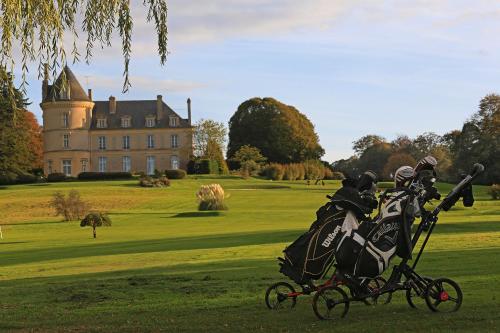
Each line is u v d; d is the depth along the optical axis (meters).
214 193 57.84
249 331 7.81
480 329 7.38
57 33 9.66
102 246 27.41
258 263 16.47
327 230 8.31
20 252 26.47
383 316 8.48
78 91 107.62
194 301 10.36
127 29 10.23
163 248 24.59
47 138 107.44
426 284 8.61
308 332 7.64
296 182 100.31
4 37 9.10
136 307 10.05
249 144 117.25
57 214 54.28
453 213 44.66
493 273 12.23
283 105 120.00
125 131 109.12
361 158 130.75
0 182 88.25
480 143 83.12
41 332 8.28
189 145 109.00
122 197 74.38
